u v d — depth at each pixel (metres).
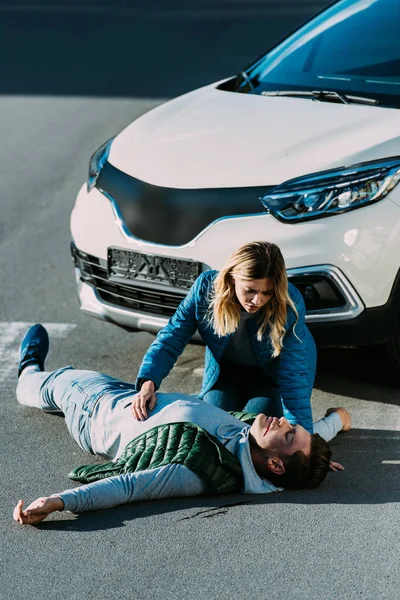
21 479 4.65
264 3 19.98
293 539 4.10
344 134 5.34
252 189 5.14
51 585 3.83
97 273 5.67
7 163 10.12
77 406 4.80
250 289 4.35
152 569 3.92
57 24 17.75
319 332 5.13
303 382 4.62
